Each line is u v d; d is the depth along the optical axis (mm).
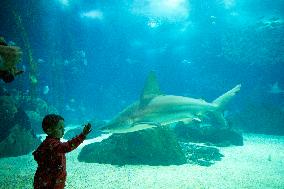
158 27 37500
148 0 34531
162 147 9680
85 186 7000
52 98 26641
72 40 33250
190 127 14289
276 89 27922
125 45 40188
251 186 7332
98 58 38844
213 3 31359
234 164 9773
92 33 37500
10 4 22734
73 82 31203
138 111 6770
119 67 39219
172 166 9281
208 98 31594
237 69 31031
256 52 29469
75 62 32094
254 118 19109
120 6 36062
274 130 18078
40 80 27766
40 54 29703
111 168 8859
